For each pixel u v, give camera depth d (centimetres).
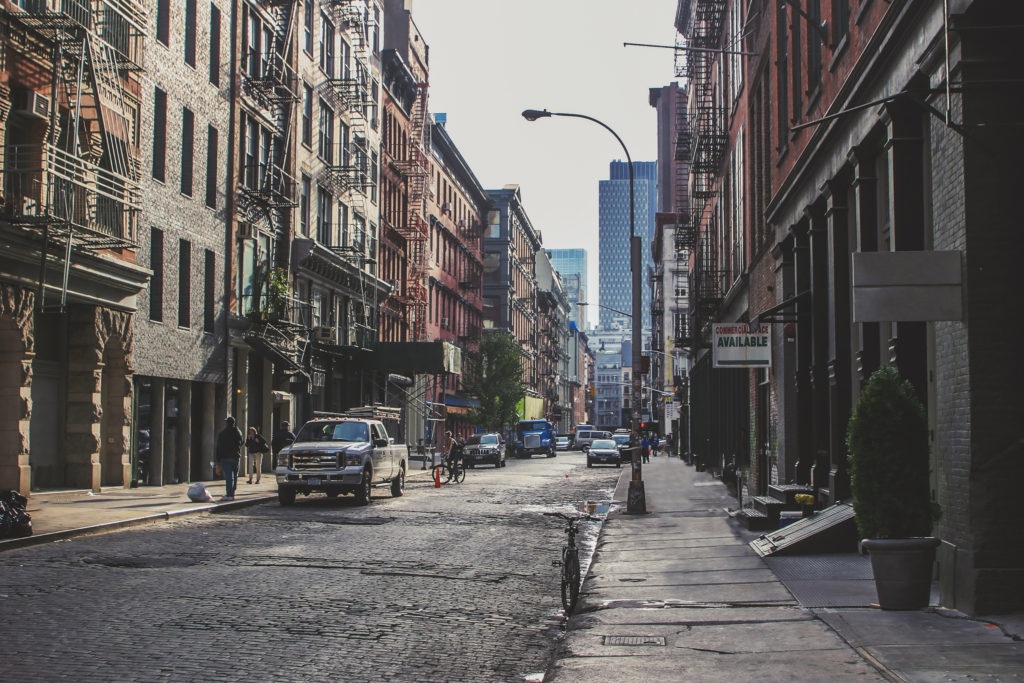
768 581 1223
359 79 4847
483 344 7406
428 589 1215
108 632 912
